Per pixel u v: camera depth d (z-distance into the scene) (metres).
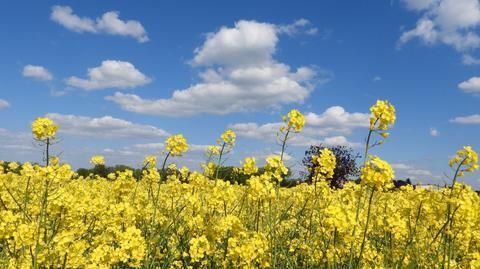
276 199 1.23
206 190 1.55
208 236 1.15
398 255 1.19
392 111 0.93
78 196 1.46
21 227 0.97
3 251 1.05
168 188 1.72
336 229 1.00
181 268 1.25
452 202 1.00
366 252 1.17
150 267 1.15
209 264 1.14
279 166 1.24
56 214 1.10
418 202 1.22
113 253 1.00
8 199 1.35
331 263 1.12
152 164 1.61
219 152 1.41
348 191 1.48
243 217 1.45
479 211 1.07
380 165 0.88
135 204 1.55
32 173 1.21
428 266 1.19
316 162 1.38
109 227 1.24
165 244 1.33
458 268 1.17
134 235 1.06
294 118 1.22
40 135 1.00
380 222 1.26
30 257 0.97
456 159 1.02
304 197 1.59
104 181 2.45
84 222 1.34
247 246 0.98
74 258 1.00
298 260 1.34
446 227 1.06
